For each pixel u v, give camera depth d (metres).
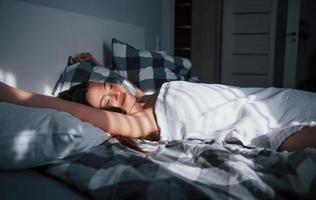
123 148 0.84
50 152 0.71
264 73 3.34
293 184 0.62
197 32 3.93
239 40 3.38
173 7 3.35
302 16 3.84
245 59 3.39
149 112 1.17
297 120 1.09
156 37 2.95
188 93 1.17
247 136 1.02
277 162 0.71
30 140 0.70
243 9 3.32
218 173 0.68
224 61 3.47
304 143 0.88
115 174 0.64
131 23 2.35
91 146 0.79
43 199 0.61
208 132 1.08
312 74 3.93
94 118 0.95
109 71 1.48
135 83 1.66
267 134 1.02
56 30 1.38
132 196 0.58
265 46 3.30
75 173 0.66
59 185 0.67
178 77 1.82
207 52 3.90
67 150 0.73
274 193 0.58
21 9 1.17
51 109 0.84
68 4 1.51
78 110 0.94
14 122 0.72
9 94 0.90
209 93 1.19
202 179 0.66
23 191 0.63
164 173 0.62
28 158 0.69
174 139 1.06
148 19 2.72
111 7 2.00
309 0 3.78
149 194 0.57
